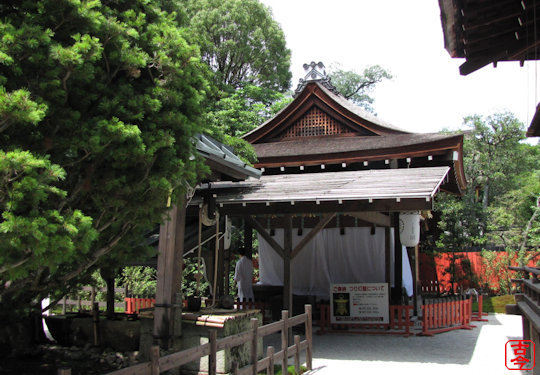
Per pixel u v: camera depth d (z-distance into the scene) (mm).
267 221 14570
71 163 4508
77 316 8820
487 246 28188
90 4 4227
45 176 3650
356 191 8758
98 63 4848
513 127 31516
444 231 25141
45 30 4012
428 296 19953
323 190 9195
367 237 14594
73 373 6656
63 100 4289
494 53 6125
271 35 30719
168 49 5016
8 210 3545
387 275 12562
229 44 28734
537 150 39719
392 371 7703
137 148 4441
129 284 14172
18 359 7508
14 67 3842
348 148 15438
